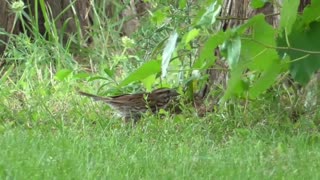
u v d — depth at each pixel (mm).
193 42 13164
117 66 16422
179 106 13203
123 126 12547
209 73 13422
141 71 12414
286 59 11383
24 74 15414
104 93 14188
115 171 9617
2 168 9352
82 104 13773
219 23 13336
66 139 11117
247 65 11500
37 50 16344
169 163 10133
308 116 12398
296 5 10688
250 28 12523
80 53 17547
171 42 11344
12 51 16391
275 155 10680
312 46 11164
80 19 18094
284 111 12539
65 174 9352
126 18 17781
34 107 13422
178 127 12281
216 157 10461
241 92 12102
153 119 12445
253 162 10289
